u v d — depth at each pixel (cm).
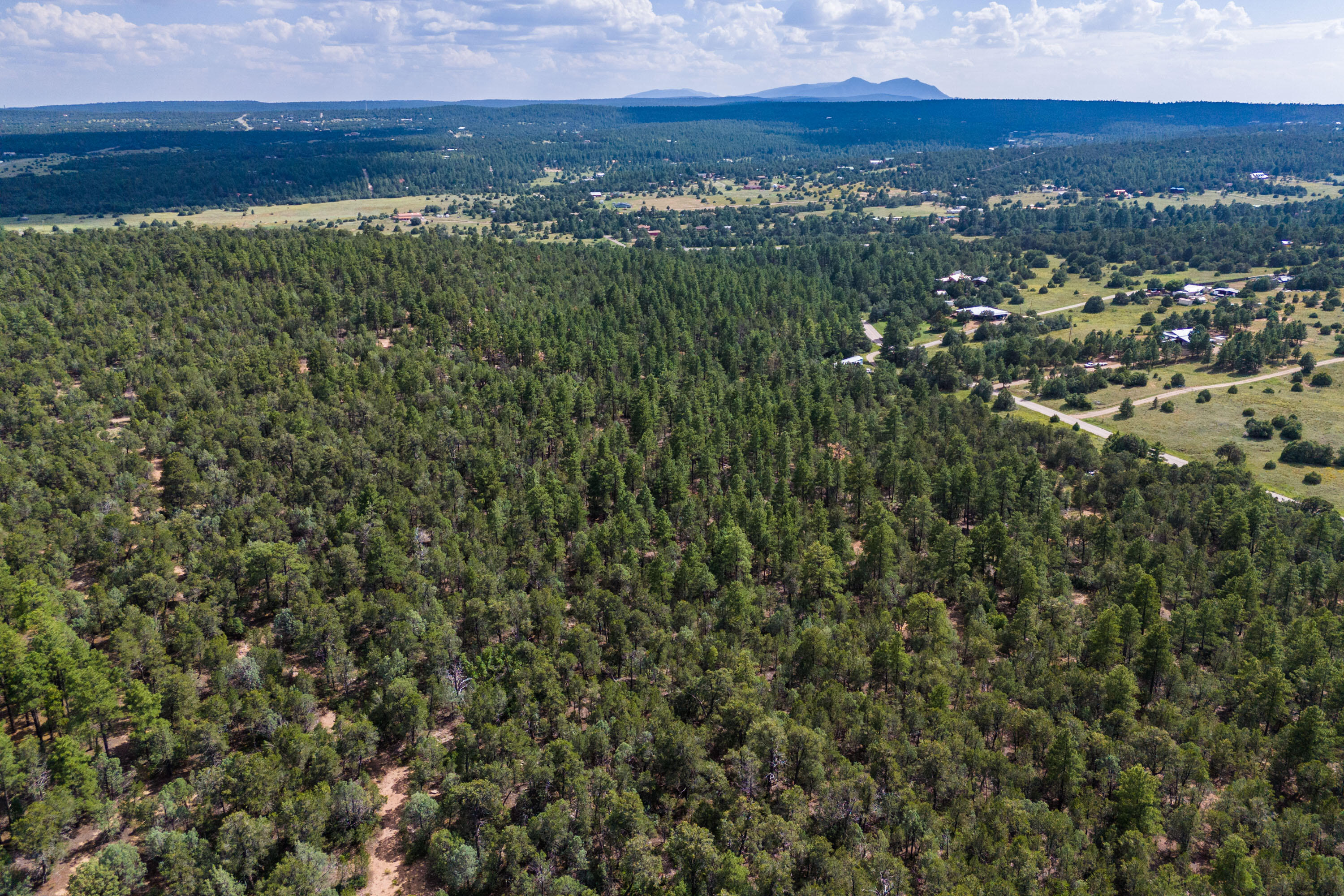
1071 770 8550
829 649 10562
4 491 13575
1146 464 18000
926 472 16300
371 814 8544
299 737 8756
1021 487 15988
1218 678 10850
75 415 16450
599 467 15438
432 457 16262
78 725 8869
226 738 9206
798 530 13738
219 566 12056
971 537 13875
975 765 8806
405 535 12988
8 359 17912
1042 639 11388
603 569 12669
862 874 7300
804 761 8681
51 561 11962
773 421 18675
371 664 10488
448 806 8181
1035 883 7206
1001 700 9575
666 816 8544
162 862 7525
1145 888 7175
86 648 9625
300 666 11031
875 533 12912
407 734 9700
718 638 10850
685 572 12312
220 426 16338
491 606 11131
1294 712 10019
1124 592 12444
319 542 13200
